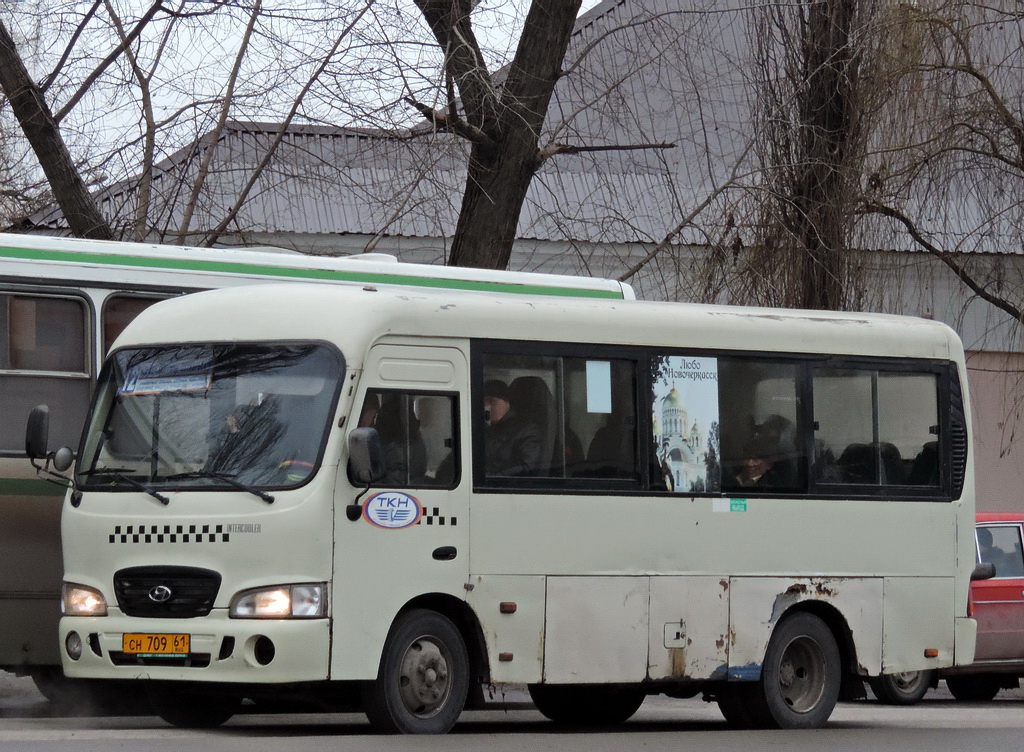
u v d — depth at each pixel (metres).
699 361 13.15
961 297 26.36
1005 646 18.64
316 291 11.76
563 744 11.03
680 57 21.88
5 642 13.08
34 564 13.21
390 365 11.51
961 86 23.00
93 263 13.64
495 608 11.83
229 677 10.86
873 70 22.28
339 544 11.02
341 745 10.25
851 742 11.81
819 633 13.64
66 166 19.12
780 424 13.52
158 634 11.11
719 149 25.83
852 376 14.01
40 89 19.05
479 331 11.99
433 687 11.48
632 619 12.50
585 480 12.40
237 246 20.52
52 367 13.39
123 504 11.48
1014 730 13.41
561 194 24.97
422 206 20.02
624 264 22.92
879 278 22.86
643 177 25.55
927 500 14.30
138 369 12.04
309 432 11.19
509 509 11.95
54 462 12.02
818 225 22.02
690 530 12.88
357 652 11.03
